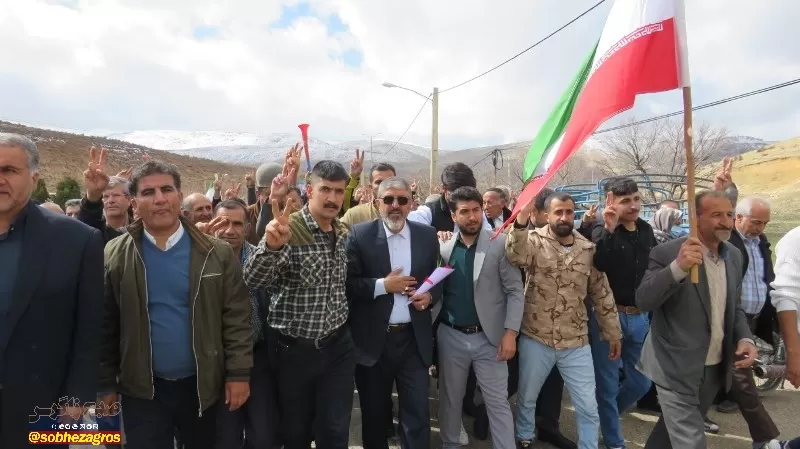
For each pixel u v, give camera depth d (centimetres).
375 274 339
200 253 264
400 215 339
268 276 273
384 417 350
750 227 444
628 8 298
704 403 313
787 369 312
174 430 303
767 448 356
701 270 300
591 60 342
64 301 226
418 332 338
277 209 265
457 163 464
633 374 411
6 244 219
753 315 454
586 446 347
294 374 300
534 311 367
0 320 212
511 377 448
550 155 350
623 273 399
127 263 256
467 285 356
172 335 257
